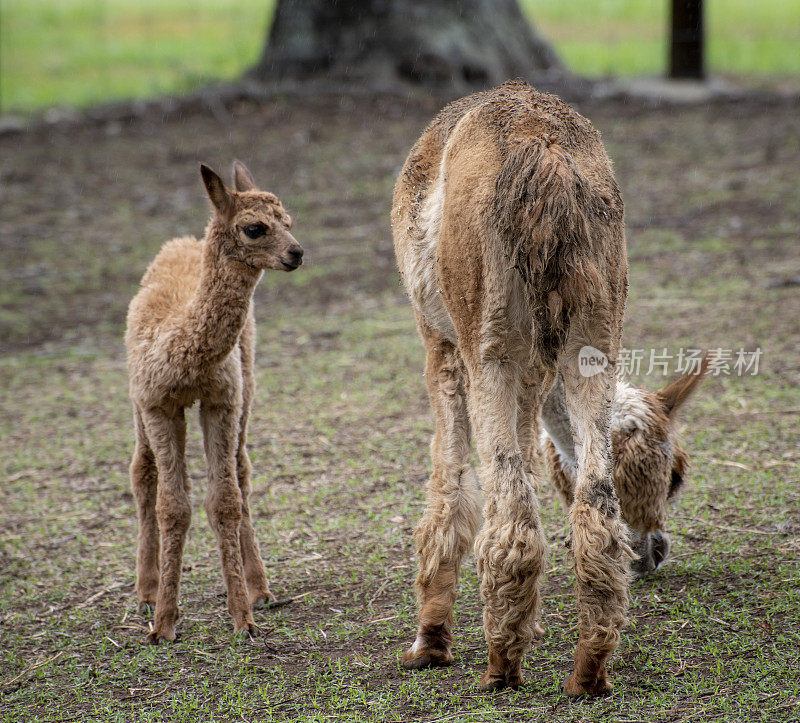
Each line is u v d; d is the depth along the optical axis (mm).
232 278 18328
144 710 16078
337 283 43219
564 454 18500
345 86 70688
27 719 16078
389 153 60250
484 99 17359
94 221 52438
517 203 13875
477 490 16688
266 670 17062
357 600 19609
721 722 13625
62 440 29500
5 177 59375
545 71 74938
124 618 19656
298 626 18734
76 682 17203
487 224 14375
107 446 28922
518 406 16062
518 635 14539
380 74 70625
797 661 15336
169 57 92188
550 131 14812
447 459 16609
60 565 22094
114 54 94625
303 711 15516
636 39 95500
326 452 27328
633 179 52875
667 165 54750
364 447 27375
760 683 14727
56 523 24188
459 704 14961
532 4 118875
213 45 98062
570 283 13688
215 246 18359
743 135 59156
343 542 22203
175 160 61156
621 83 72125
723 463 24031
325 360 34625
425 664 16547
